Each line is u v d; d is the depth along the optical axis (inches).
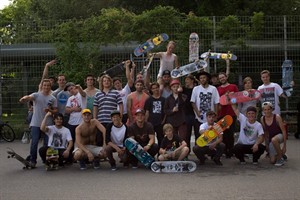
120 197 223.1
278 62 521.3
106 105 321.1
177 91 320.8
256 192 229.5
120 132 305.6
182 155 296.4
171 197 220.8
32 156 318.7
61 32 520.1
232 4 748.0
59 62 523.8
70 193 234.8
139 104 327.0
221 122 310.5
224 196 221.5
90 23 521.7
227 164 319.0
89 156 300.2
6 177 284.8
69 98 335.3
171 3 762.8
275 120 315.6
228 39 517.3
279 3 751.7
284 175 274.8
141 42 516.4
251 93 334.0
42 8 884.6
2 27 526.6
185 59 513.3
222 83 353.4
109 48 530.3
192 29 514.9
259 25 514.0
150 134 307.4
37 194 234.7
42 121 319.6
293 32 520.1
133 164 308.5
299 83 523.2
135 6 780.6
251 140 314.5
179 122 321.7
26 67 525.0
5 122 512.1
